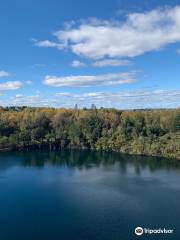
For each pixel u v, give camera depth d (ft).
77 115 650.43
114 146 567.59
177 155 480.64
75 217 257.96
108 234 229.45
